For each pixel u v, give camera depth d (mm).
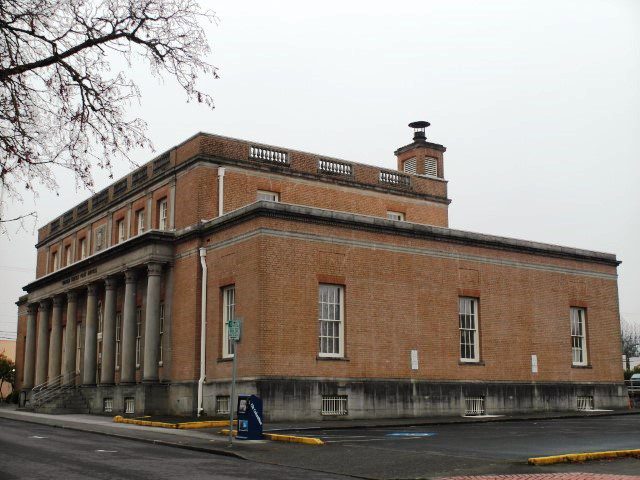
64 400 40219
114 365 37906
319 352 30188
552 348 38031
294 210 30297
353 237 31922
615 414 35750
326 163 39375
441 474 14891
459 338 34500
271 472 15273
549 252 38781
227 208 35062
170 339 34719
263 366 28531
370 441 21188
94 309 40344
